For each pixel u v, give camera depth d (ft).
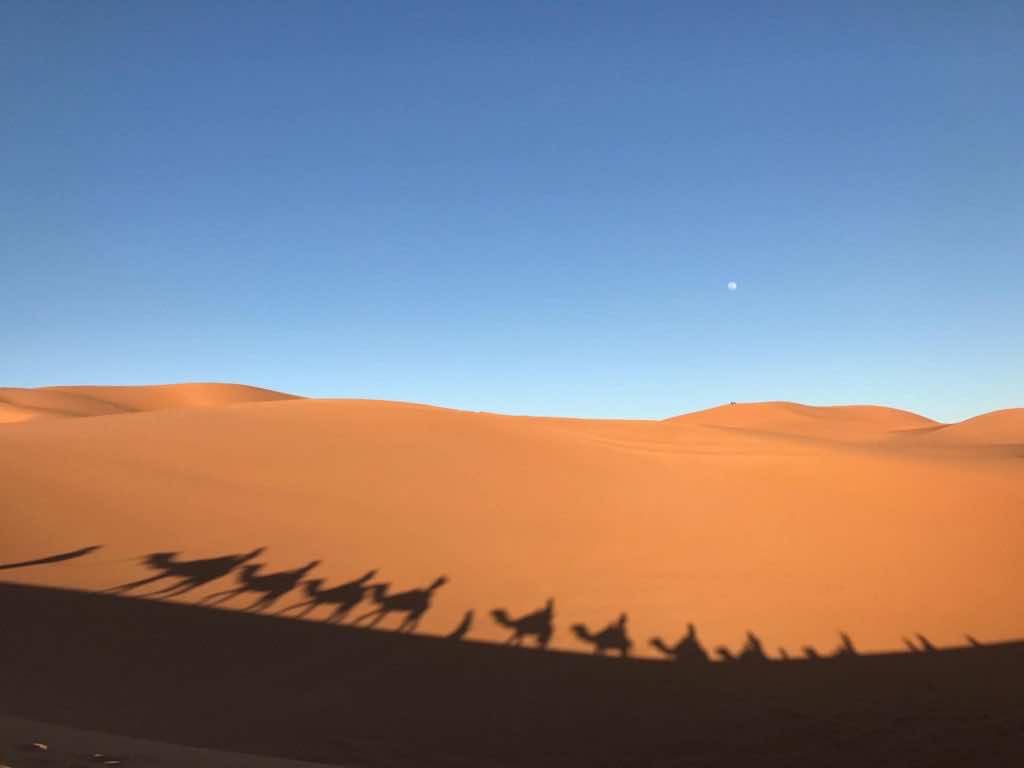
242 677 36.94
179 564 51.57
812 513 74.23
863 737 34.40
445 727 33.42
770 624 49.73
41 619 40.65
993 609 54.49
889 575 59.93
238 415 104.94
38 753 19.36
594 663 42.16
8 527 53.83
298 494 69.77
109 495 63.00
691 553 62.80
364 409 111.14
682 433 142.72
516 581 54.54
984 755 32.65
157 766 19.56
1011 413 301.02
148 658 37.83
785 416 349.61
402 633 44.14
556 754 31.45
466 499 73.61
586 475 85.97
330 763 27.66
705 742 33.45
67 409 253.85
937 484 83.25
